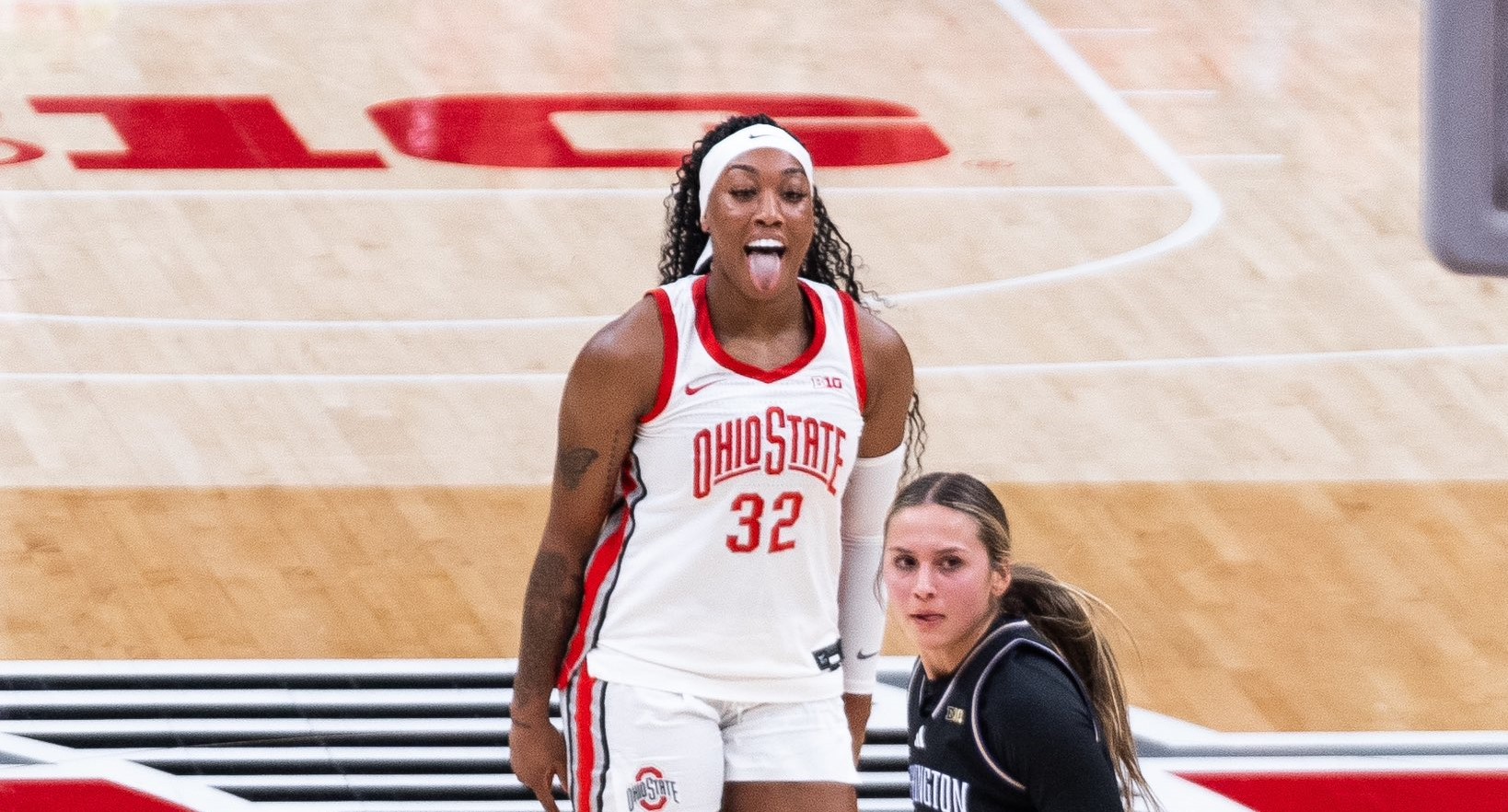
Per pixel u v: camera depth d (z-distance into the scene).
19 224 15.17
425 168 16.56
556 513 5.80
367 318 13.68
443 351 13.18
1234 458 11.85
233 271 14.45
